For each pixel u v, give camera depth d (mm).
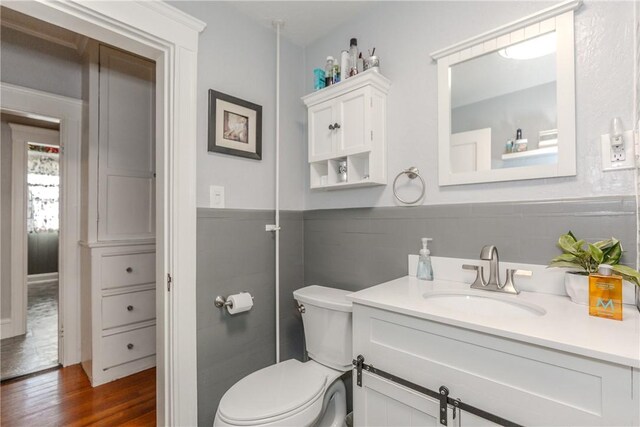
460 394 877
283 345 1876
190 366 1425
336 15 1745
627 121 1009
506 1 1261
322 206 1916
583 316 887
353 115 1566
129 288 2234
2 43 2113
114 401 1900
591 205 1063
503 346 807
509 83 1240
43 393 1983
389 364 1038
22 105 2158
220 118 1575
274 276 1839
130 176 2281
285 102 1931
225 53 1619
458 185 1364
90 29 1220
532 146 1183
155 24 1315
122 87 2250
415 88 1512
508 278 1168
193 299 1441
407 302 1050
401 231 1551
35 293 4656
